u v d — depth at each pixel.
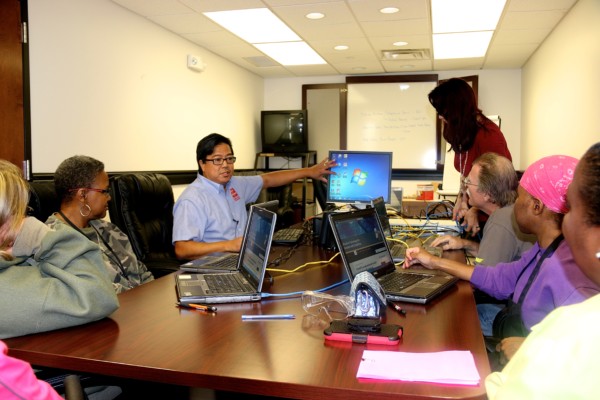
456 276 1.79
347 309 1.38
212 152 2.74
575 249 0.66
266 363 1.02
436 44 5.65
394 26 4.94
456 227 2.97
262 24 4.90
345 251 1.62
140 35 4.64
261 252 1.58
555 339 0.57
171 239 3.08
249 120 7.34
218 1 4.18
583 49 3.95
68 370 1.07
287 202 6.07
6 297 1.17
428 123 7.25
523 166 6.76
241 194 3.04
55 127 3.67
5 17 3.34
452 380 0.92
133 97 4.57
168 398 1.48
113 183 2.83
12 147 3.38
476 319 1.31
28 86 3.41
